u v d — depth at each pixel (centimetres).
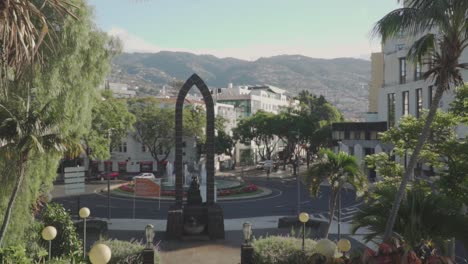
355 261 1165
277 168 7806
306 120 7400
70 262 1440
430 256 1064
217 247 2286
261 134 7775
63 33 1917
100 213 3491
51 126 1545
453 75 1332
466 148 1684
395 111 4625
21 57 977
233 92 12325
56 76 1906
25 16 970
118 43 2330
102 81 2264
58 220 1816
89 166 6425
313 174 2006
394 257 1054
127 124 5903
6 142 1480
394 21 1207
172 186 4938
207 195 2522
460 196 1633
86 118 2184
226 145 7775
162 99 7781
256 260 1591
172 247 2283
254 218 3312
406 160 3284
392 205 1309
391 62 4772
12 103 1706
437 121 1898
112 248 1506
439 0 1136
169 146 6875
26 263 1341
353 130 5578
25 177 1803
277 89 15050
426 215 1241
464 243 1220
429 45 1326
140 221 3119
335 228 2845
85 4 2053
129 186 4844
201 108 7269
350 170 1975
